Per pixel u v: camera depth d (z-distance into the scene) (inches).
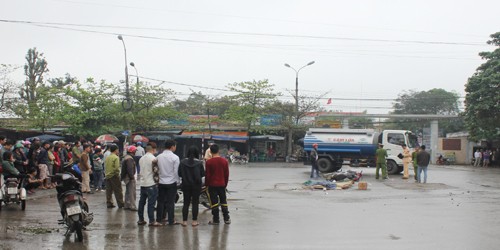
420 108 3046.3
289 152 1818.4
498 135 1636.3
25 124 1545.3
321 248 327.0
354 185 807.1
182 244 336.8
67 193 357.7
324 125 1993.1
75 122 1534.2
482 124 1644.9
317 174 1021.8
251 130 1840.6
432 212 503.2
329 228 403.9
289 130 1828.2
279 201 593.0
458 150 1899.6
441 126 2733.8
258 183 858.8
